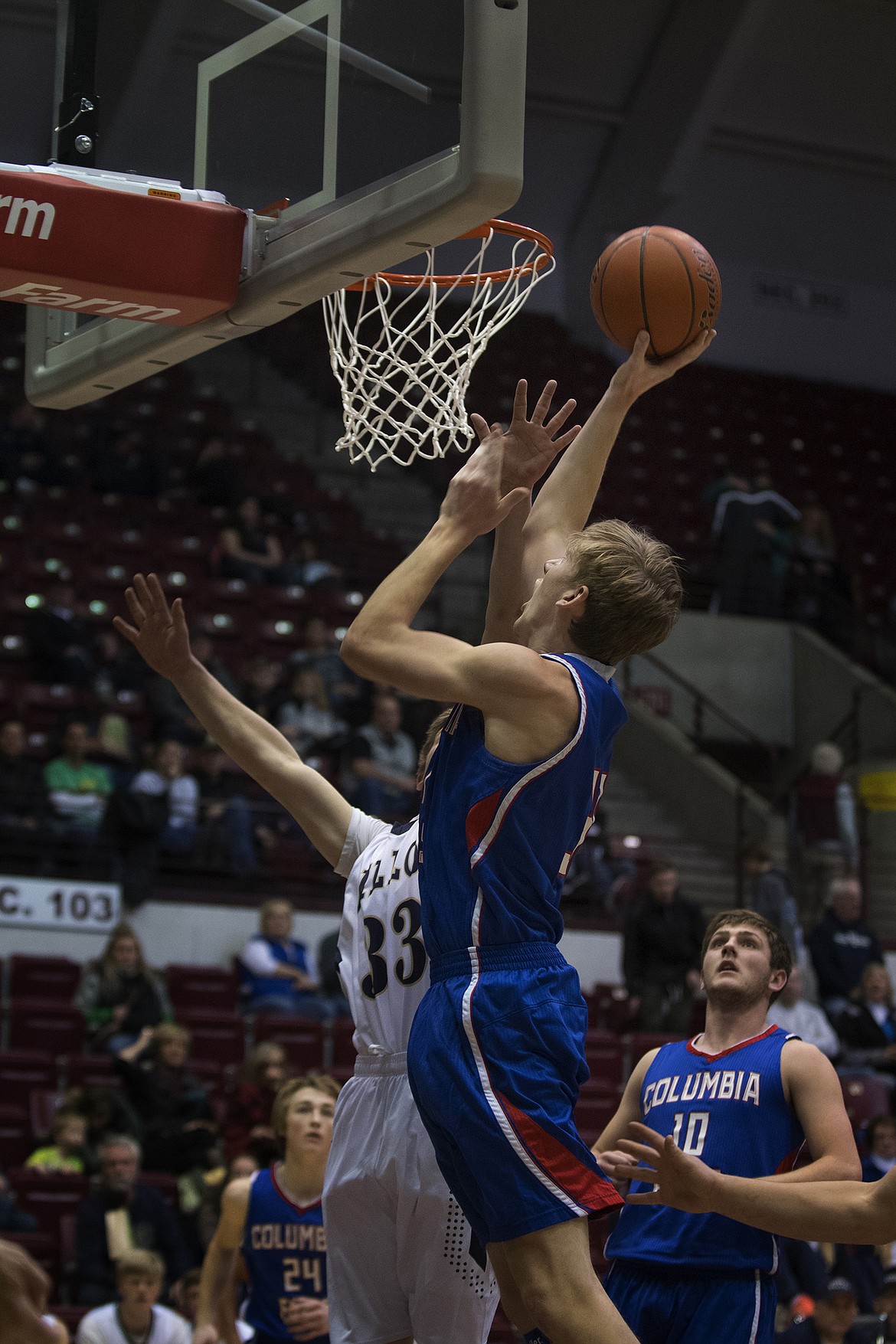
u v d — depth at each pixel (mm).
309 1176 5188
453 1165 2660
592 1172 2570
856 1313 7367
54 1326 2078
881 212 21250
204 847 11898
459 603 16859
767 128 19688
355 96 3131
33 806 11625
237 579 15406
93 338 3859
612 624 2781
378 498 18312
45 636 13008
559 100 18922
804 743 18078
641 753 16906
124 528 15781
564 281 20250
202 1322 5379
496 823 2627
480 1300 3076
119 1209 7871
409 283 4055
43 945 11281
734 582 17750
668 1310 3588
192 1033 10508
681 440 19891
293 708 12938
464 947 2615
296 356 19500
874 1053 11242
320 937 12117
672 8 18328
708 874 14844
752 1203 2889
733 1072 3756
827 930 11938
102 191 3252
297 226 3242
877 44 19141
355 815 3555
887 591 19875
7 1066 9836
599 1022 12148
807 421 20875
